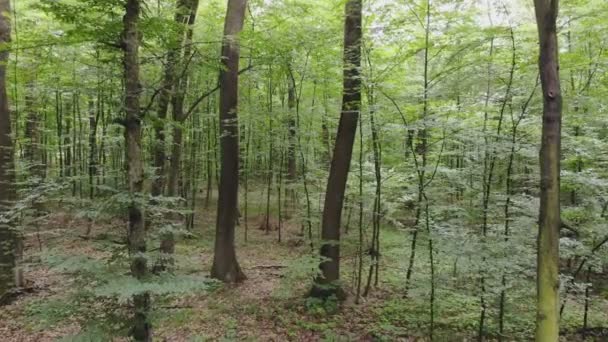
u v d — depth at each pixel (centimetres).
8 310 768
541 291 449
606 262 638
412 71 866
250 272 1041
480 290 660
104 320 406
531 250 610
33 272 964
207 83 1347
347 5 795
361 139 880
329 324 732
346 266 1102
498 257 601
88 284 398
